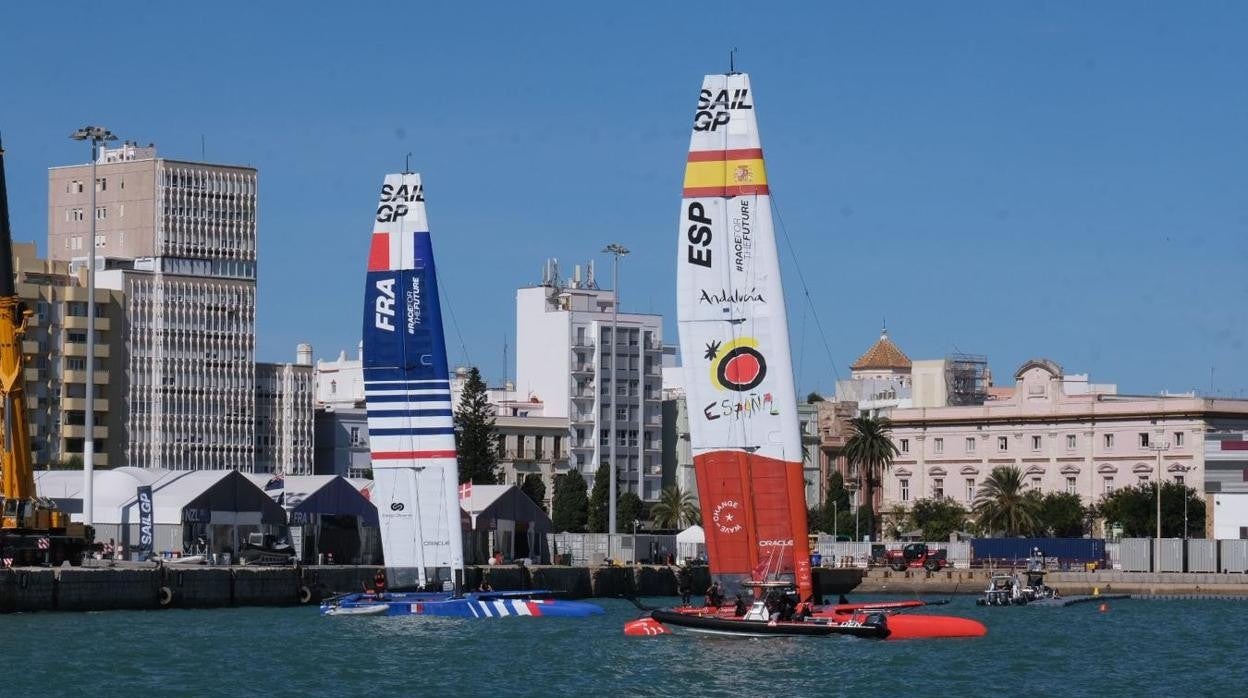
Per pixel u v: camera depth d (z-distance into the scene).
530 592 128.50
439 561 122.75
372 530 167.00
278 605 140.12
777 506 99.50
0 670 87.94
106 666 90.19
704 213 98.94
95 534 150.12
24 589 121.50
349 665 91.81
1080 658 102.19
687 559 183.38
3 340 131.25
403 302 121.44
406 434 122.12
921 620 106.88
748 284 98.69
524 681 85.81
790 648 96.88
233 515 157.12
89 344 159.38
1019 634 121.88
